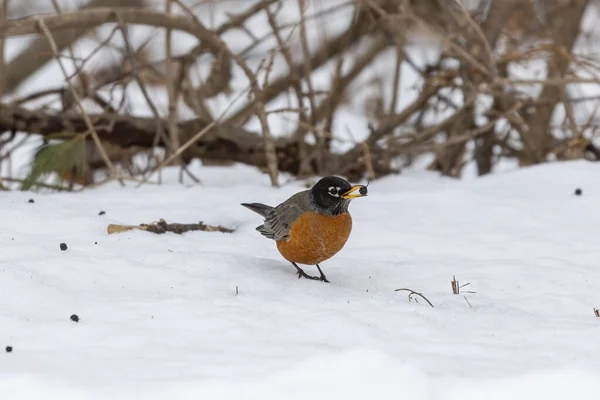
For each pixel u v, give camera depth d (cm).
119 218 1184
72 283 894
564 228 1186
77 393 612
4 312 798
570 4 1853
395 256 1087
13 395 614
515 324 817
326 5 2258
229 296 876
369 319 804
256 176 1625
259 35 2317
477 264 1042
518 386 638
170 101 1633
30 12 2359
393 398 622
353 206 1313
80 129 1583
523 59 1689
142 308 816
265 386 626
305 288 919
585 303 912
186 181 1563
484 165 1847
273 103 2244
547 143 1806
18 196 1258
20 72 2130
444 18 1850
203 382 627
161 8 2323
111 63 2044
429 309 852
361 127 2248
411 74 2294
